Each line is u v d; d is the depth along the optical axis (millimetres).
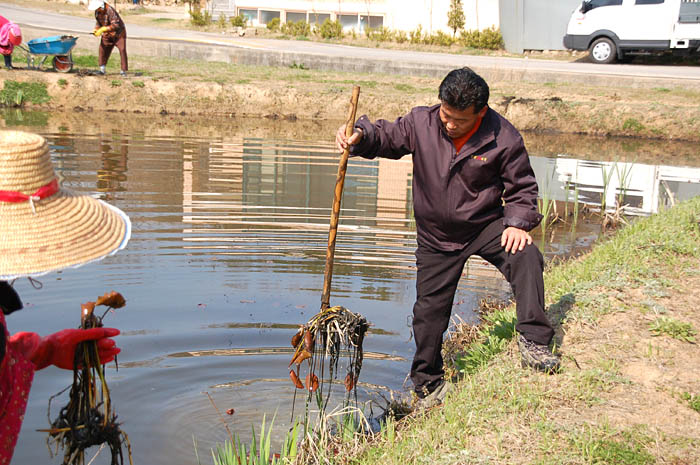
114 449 2621
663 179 11281
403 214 8547
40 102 15422
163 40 22047
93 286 5832
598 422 3375
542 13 27312
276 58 20375
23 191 2057
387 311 5645
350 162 11617
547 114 16250
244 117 16234
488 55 25234
